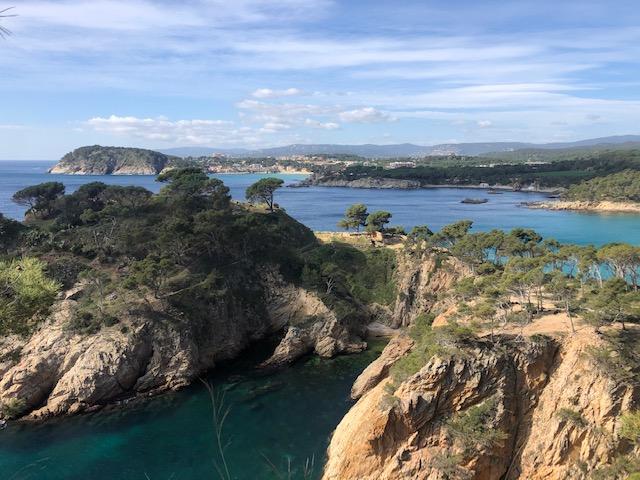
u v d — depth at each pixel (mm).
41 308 29047
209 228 92312
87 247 94812
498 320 56781
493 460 47969
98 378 67250
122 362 69688
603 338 49906
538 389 50312
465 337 52188
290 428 60844
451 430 48188
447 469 46344
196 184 128750
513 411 49500
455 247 103375
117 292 79750
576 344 50125
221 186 132750
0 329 27188
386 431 48344
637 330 52375
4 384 64688
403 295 103562
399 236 136375
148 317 75875
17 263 30109
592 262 75062
